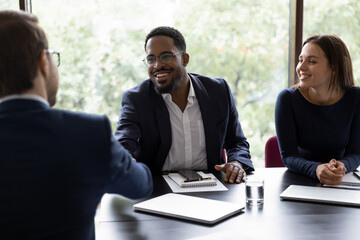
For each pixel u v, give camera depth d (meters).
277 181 1.74
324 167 1.69
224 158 2.21
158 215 1.32
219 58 3.23
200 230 1.18
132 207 1.40
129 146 1.85
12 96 0.82
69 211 0.81
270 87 3.29
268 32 3.22
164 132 1.97
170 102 2.02
